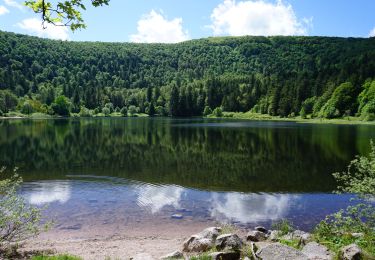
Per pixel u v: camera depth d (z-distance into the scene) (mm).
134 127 82812
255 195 21281
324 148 43750
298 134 63562
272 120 128000
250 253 9922
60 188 22203
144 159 35031
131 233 14547
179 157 36562
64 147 43844
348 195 21203
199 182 24766
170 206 18672
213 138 55844
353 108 118625
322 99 129000
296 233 13211
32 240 13289
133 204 18828
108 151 40500
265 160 35000
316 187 23547
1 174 26719
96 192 21328
